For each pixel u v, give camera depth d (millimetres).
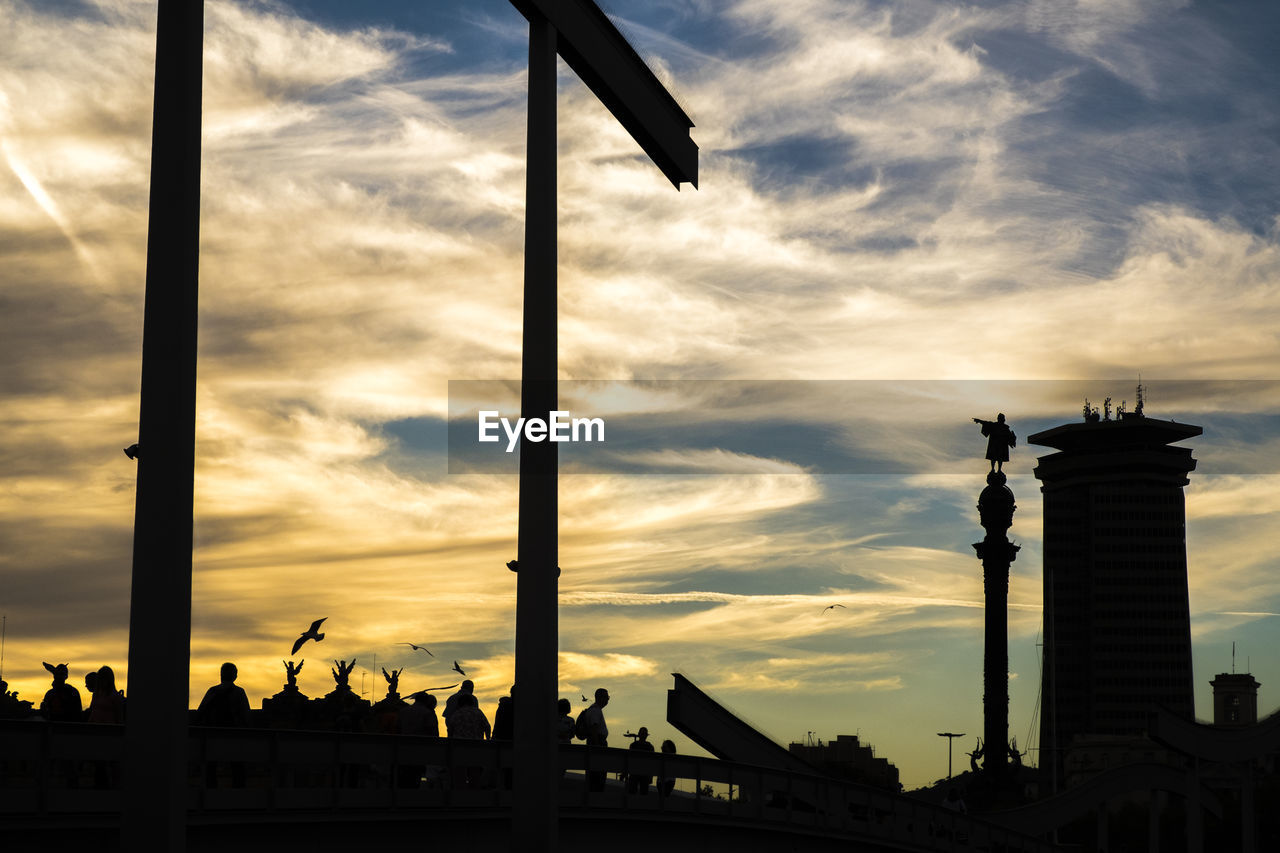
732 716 51031
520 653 17875
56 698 18594
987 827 50844
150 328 11211
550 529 18000
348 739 20625
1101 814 98688
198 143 11609
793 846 36281
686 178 23578
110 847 16297
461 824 23516
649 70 22172
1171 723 97562
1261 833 146625
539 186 18984
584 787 26938
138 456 11047
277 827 19109
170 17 11633
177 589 10883
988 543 125125
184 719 10852
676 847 30641
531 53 19125
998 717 121000
